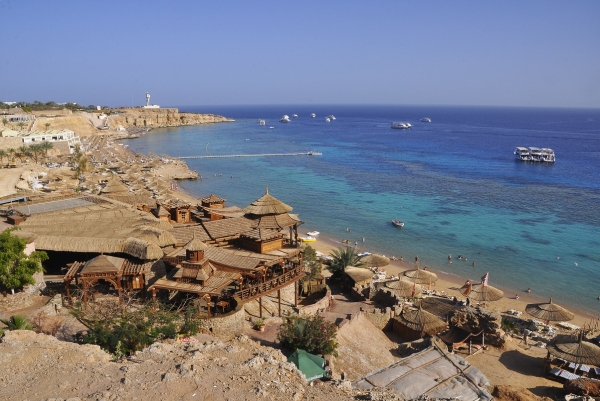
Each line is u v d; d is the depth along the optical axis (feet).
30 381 50.55
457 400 69.21
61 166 410.31
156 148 650.84
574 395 93.25
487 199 338.95
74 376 51.75
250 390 49.34
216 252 120.57
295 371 57.93
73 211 149.59
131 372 52.65
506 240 245.24
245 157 566.36
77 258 125.18
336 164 510.99
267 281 117.08
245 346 65.72
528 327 147.02
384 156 580.71
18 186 263.29
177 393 47.85
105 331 77.00
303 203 323.57
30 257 103.50
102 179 335.47
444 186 387.14
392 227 266.98
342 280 161.79
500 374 111.96
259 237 127.54
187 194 349.82
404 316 127.44
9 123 574.56
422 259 217.77
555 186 390.42
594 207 314.96
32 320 92.63
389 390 64.23
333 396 52.75
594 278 196.44
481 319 130.00
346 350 102.12
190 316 92.12
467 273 201.57
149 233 126.62
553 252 227.40
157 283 105.70
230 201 330.95
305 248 158.61
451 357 86.79
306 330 94.89
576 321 158.51
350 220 280.72
